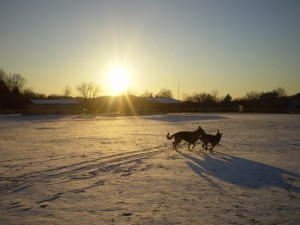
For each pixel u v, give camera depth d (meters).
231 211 7.79
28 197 9.03
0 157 15.31
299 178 10.89
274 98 101.69
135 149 17.95
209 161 14.27
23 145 19.78
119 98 89.69
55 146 19.23
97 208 8.09
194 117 53.75
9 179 11.03
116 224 7.08
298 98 93.06
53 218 7.45
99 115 65.31
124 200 8.70
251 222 7.11
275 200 8.59
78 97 105.94
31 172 12.07
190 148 18.42
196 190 9.59
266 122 40.59
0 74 105.81
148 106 87.19
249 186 9.99
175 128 32.47
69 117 59.44
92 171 12.27
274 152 16.66
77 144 20.19
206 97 114.06
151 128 32.78
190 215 7.56
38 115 68.81
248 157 15.18
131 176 11.41
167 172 12.04
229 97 105.50
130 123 41.09
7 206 8.29
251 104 86.00
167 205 8.27
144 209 7.99
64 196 9.10
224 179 10.90
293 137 23.56
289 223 7.04
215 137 17.28
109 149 17.94
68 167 12.98
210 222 7.12
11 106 85.88
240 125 35.78
